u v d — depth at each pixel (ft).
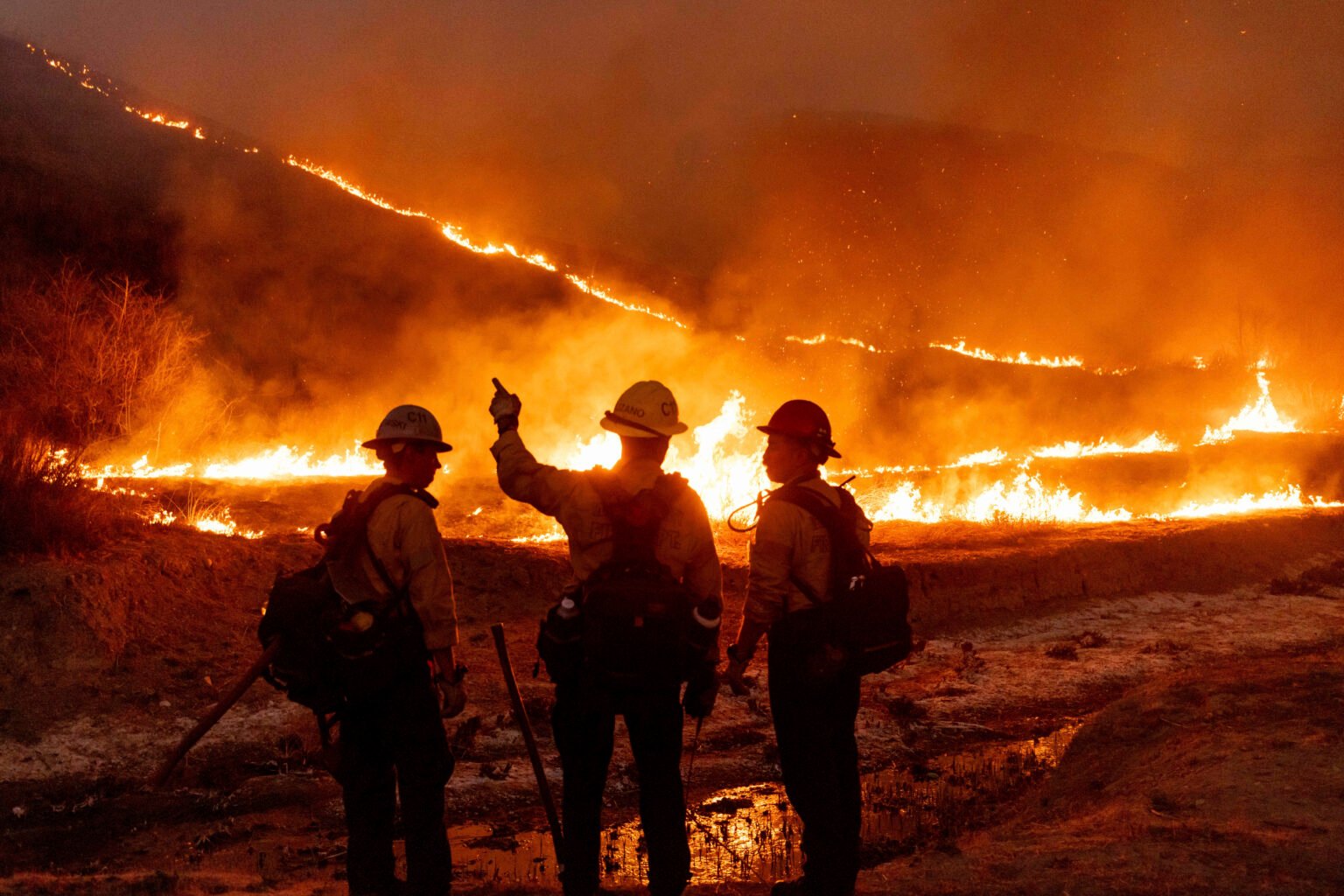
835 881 12.95
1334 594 49.06
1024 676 34.45
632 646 11.82
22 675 25.86
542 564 38.09
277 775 23.35
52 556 29.58
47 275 69.41
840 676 13.12
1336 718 21.94
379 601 12.71
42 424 40.81
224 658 28.96
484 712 27.61
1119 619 43.68
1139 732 23.65
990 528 53.98
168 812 21.40
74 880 14.83
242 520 45.73
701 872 18.62
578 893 12.75
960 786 24.07
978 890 14.08
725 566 41.04
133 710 25.77
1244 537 54.70
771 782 24.34
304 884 16.92
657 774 12.58
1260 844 15.07
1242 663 28.37
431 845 12.91
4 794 21.80
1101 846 15.71
